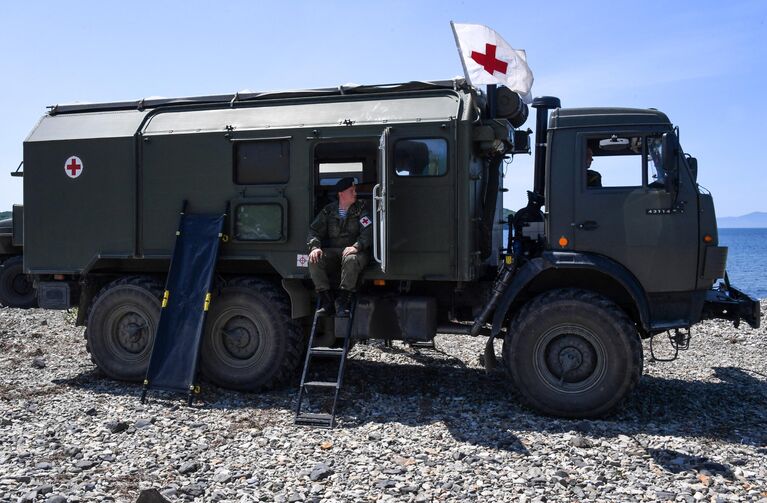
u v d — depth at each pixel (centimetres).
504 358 628
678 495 432
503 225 782
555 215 634
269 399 679
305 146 676
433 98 667
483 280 705
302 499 423
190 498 426
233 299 702
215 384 720
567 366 609
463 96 657
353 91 700
